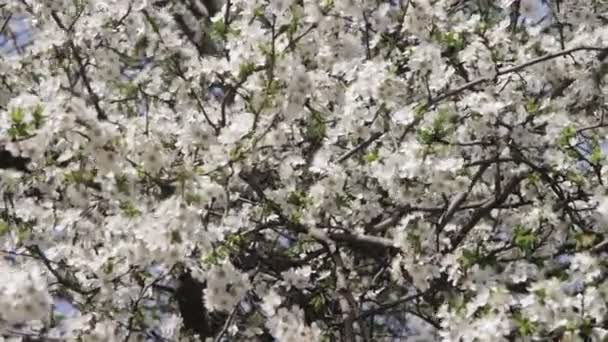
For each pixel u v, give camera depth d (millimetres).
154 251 3061
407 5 3666
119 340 3383
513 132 3502
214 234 3129
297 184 3779
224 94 3711
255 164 3516
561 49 3896
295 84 3221
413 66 3416
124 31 4191
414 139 3406
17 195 3676
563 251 3533
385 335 4949
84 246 3613
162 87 4242
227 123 3537
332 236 3637
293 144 3768
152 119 3553
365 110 3568
